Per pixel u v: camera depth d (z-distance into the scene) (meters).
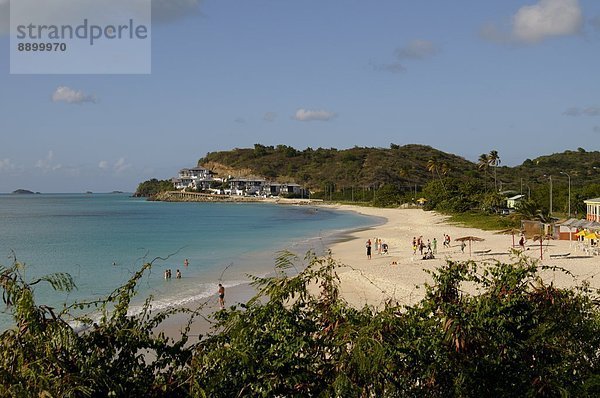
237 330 6.20
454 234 66.12
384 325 6.46
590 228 46.12
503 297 7.04
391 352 6.15
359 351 5.98
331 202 185.12
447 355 6.36
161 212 149.62
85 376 5.36
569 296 7.49
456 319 6.48
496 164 131.25
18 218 122.25
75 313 20.98
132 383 5.79
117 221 109.94
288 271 37.25
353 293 28.77
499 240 56.12
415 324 6.53
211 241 66.56
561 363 6.75
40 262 47.12
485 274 7.41
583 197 85.31
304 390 5.97
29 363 5.21
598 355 7.22
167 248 58.38
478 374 6.38
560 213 88.19
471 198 105.06
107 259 49.22
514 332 6.85
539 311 7.05
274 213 140.88
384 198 153.62
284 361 5.95
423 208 124.25
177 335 20.84
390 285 30.77
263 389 5.80
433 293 7.32
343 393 5.79
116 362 5.95
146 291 32.41
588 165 191.12
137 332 6.06
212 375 5.82
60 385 5.16
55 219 118.31
